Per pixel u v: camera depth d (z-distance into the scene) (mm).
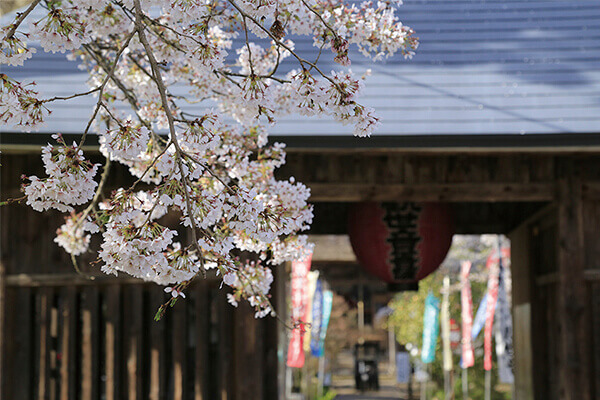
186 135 2613
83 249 4309
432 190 6074
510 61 5883
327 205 8086
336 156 6078
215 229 2623
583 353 5910
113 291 6035
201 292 6020
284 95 3551
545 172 6094
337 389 31953
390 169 6086
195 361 6012
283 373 7812
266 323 6199
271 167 3641
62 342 6035
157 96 3896
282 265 7266
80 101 5453
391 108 5508
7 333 5934
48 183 2422
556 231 6363
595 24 6203
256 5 2766
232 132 3672
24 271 5996
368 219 6234
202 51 2752
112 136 2541
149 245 2367
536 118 5434
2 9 5199
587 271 5977
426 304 17172
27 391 5953
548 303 6793
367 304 43531
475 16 6375
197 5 2691
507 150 5469
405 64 5867
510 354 10039
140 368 6004
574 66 5812
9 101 2477
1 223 5992
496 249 12695
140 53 3936
